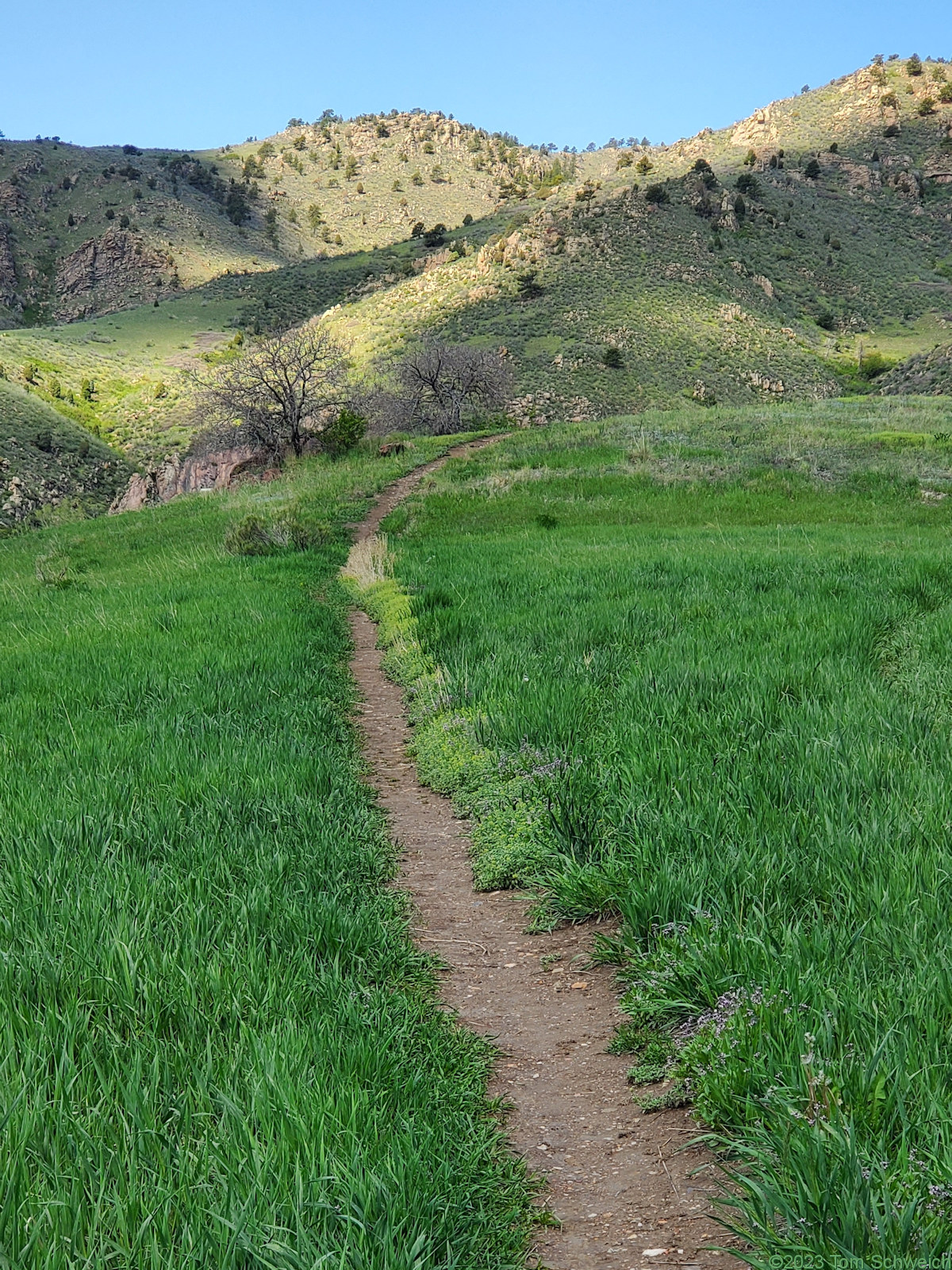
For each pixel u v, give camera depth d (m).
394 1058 3.36
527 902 5.41
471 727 7.76
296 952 4.00
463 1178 2.89
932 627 9.48
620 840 5.23
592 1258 2.75
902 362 111.31
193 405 130.88
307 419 49.06
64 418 120.44
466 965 4.72
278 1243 2.35
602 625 10.45
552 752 6.89
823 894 4.27
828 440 36.53
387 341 117.50
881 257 163.88
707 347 114.25
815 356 120.00
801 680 7.66
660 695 7.49
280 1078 2.97
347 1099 2.95
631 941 4.43
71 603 16.53
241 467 46.03
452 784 7.23
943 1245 2.40
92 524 35.19
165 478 77.31
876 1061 2.93
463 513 27.66
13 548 32.28
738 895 4.30
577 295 124.38
